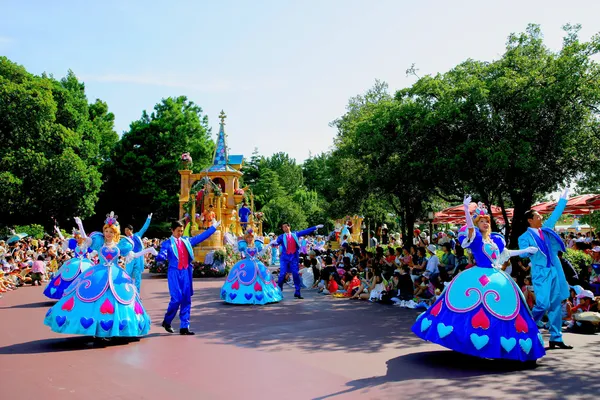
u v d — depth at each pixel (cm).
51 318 719
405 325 897
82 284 728
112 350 693
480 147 1287
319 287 1492
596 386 520
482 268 638
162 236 4106
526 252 666
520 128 1295
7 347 709
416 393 500
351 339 773
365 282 1305
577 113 1282
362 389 515
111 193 4144
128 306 732
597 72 1273
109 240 760
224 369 595
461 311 604
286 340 765
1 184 2770
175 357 654
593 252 1041
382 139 1484
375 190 2098
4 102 2886
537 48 1489
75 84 4375
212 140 4466
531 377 554
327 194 3084
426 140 1425
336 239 2742
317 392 506
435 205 2795
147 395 495
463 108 1337
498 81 1308
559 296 692
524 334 591
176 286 812
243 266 1212
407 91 1589
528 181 1353
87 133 3675
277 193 5956
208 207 2148
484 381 540
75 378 552
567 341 745
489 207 1448
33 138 3027
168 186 4059
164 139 4012
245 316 1004
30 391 505
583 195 1816
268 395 496
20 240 2116
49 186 3022
